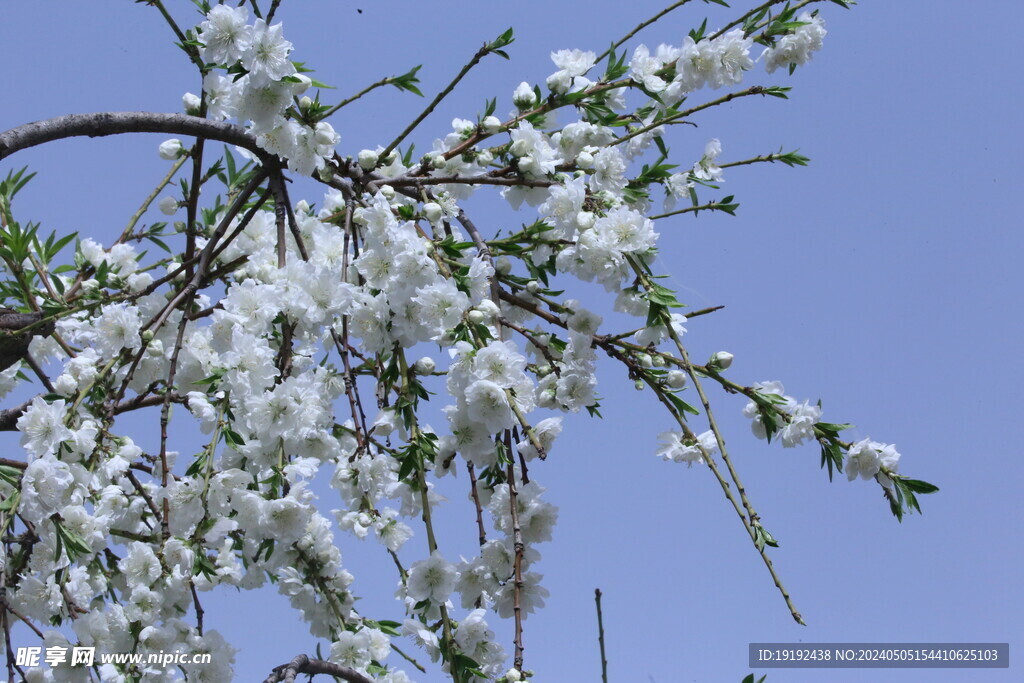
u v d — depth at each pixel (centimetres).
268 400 276
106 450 317
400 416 327
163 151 411
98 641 295
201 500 272
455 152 364
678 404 331
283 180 337
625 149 403
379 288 318
